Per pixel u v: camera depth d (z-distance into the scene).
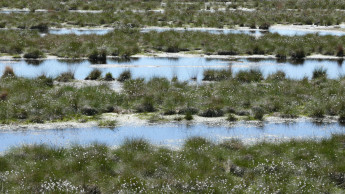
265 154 15.93
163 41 35.84
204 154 15.68
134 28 41.72
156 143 17.36
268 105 22.20
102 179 13.68
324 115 21.66
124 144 16.53
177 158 15.19
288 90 24.33
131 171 14.23
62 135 18.05
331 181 14.27
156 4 58.53
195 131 19.03
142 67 30.03
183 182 13.63
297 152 15.98
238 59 33.34
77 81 25.91
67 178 13.59
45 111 20.22
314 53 35.81
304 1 61.12
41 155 15.30
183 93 22.98
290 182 13.88
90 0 60.19
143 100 21.91
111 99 22.11
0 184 13.10
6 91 21.91
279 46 35.81
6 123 19.16
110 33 38.62
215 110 21.30
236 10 53.09
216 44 35.97
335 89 24.67
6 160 14.73
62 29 42.41
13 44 33.09
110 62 31.50
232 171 14.74
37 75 25.55
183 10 52.44
